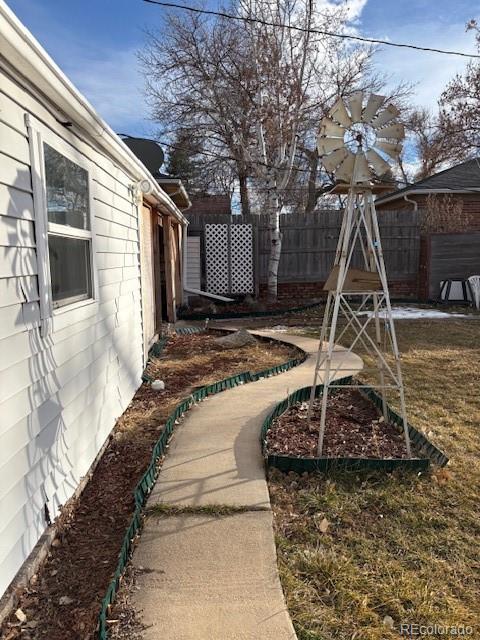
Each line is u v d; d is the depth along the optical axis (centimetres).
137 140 763
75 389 297
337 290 326
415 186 1266
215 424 379
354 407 423
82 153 324
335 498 272
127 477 315
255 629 175
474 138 1247
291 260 1149
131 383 475
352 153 327
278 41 1016
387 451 327
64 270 292
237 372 552
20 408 216
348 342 693
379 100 320
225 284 1132
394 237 1165
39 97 245
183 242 1068
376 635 178
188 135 1398
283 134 1042
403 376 511
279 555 222
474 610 191
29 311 230
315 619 184
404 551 227
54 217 273
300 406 427
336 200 2328
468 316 941
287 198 1823
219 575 205
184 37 1163
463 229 1202
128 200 484
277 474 298
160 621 179
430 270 1116
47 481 245
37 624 187
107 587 206
